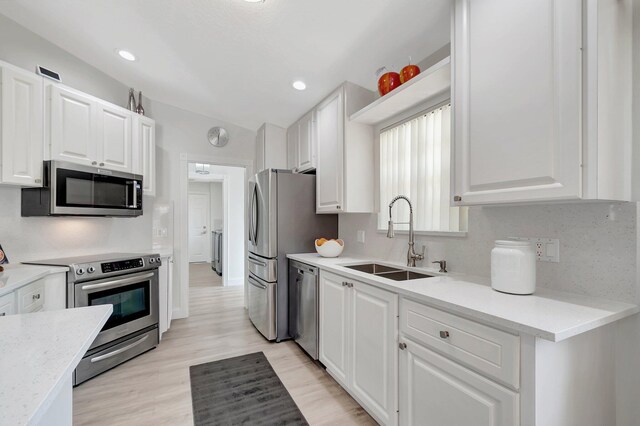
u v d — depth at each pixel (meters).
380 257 2.50
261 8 1.85
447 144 1.89
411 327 1.38
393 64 2.18
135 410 1.84
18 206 2.25
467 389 1.12
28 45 2.30
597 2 0.96
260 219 3.05
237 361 2.48
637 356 1.13
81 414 1.79
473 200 1.33
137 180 2.81
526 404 0.93
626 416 1.15
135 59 2.62
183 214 3.63
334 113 2.61
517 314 1.00
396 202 2.32
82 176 2.35
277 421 1.74
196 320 3.53
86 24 2.21
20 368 0.61
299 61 2.36
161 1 1.89
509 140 1.18
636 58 1.09
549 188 1.05
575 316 0.98
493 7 1.25
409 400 1.39
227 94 3.13
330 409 1.85
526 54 1.12
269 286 2.85
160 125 3.48
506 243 1.32
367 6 1.69
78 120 2.37
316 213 3.04
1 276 1.77
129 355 2.46
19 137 2.02
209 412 1.82
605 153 0.99
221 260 6.27
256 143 4.11
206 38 2.22
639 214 1.10
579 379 1.03
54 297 2.03
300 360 2.50
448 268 1.87
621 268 1.15
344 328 1.95
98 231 2.84
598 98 0.97
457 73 1.41
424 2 1.57
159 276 2.93
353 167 2.46
